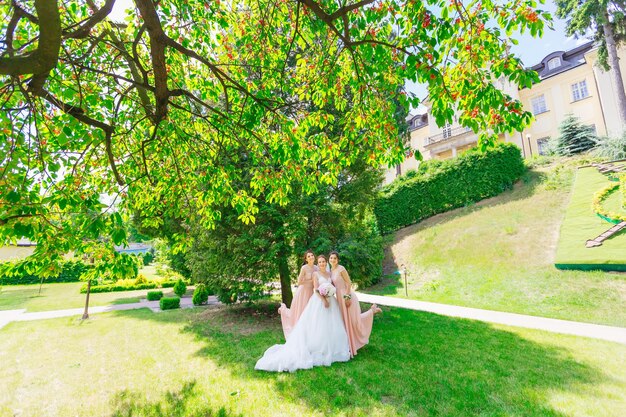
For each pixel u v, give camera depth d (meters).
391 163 4.62
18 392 4.96
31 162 4.12
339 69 4.70
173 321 10.49
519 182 18.53
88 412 4.24
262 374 5.26
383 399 4.24
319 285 5.98
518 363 5.42
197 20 5.05
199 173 6.10
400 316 9.49
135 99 4.93
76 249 4.12
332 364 5.52
